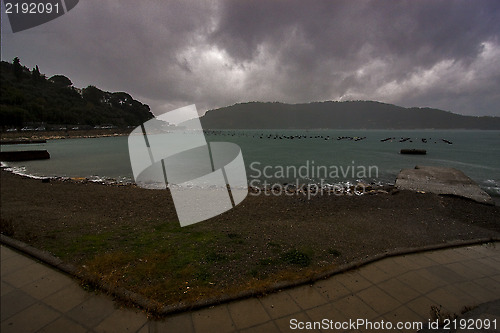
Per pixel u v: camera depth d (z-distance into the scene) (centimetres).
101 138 9212
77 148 4959
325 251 511
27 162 2806
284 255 484
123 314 310
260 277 401
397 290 372
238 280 391
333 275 409
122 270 406
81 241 534
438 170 1600
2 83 10119
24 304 323
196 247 512
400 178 1470
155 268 418
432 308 326
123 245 515
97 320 299
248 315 315
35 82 11881
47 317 302
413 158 3347
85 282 368
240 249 508
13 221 673
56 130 8788
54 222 677
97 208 889
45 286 361
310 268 437
